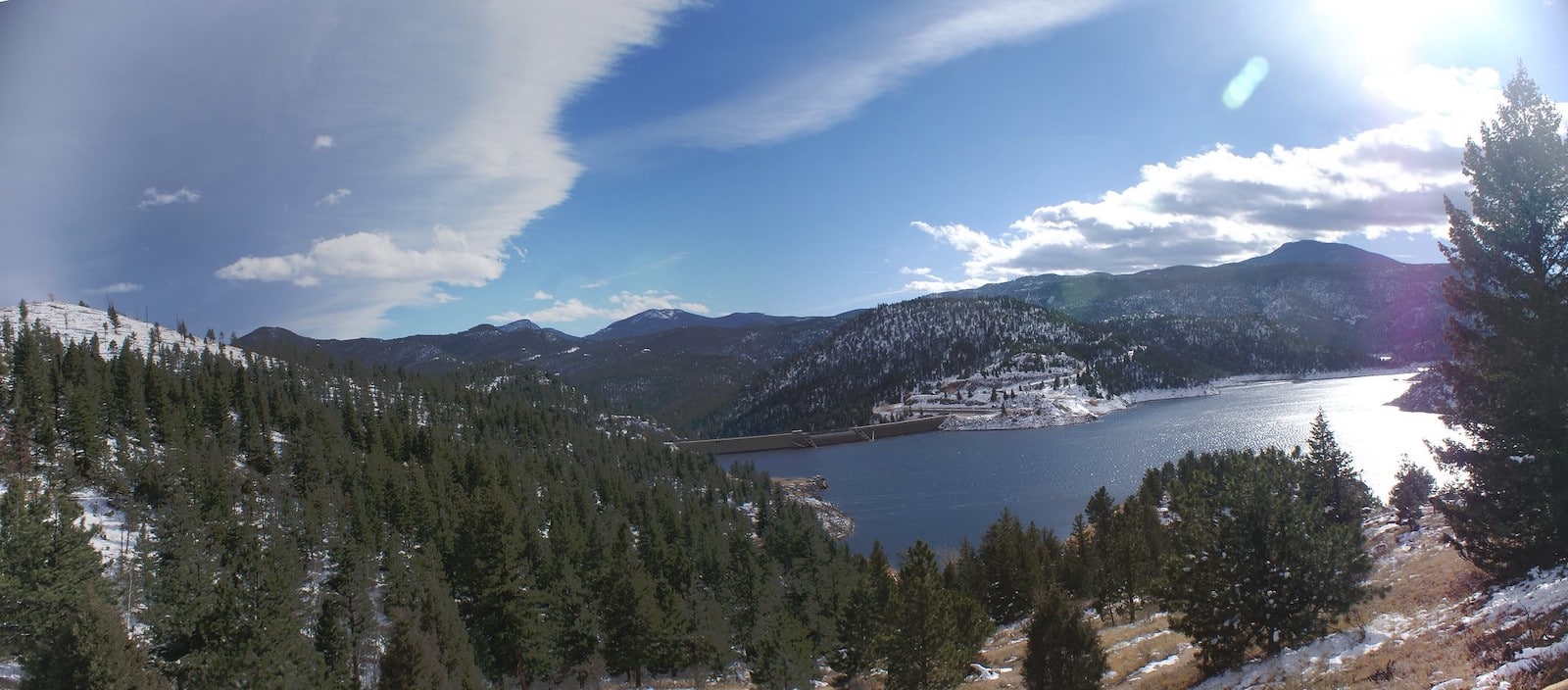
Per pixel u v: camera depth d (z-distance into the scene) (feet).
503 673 200.54
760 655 179.73
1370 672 88.02
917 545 159.74
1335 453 205.05
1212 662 116.06
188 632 149.28
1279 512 111.04
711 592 274.77
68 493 255.50
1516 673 67.67
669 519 384.47
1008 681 156.15
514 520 295.28
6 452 290.35
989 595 264.52
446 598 184.85
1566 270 98.02
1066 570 275.18
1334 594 107.76
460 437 618.44
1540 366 96.48
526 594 197.77
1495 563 104.99
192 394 449.06
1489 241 103.96
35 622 140.05
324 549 292.61
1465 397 108.27
